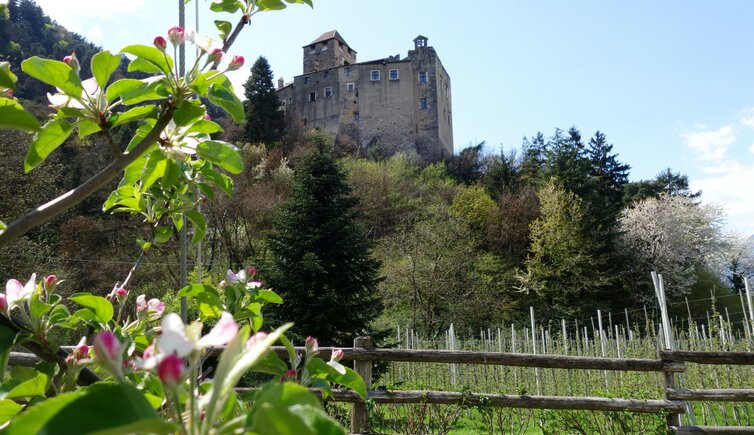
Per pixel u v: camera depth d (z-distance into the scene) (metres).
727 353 5.21
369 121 54.75
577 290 26.22
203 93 1.19
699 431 5.04
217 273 21.69
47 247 17.08
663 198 31.94
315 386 1.45
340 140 52.56
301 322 12.13
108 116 1.18
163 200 1.83
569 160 32.97
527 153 41.62
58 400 0.62
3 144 15.14
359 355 4.93
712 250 30.22
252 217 26.77
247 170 32.91
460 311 23.45
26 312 1.27
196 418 0.65
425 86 56.50
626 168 38.31
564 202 27.91
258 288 1.82
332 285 12.86
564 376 9.84
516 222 30.73
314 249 13.05
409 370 11.12
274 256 13.36
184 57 1.33
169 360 0.60
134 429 0.57
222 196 24.77
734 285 31.97
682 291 28.11
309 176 13.98
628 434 5.38
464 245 26.12
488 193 37.31
